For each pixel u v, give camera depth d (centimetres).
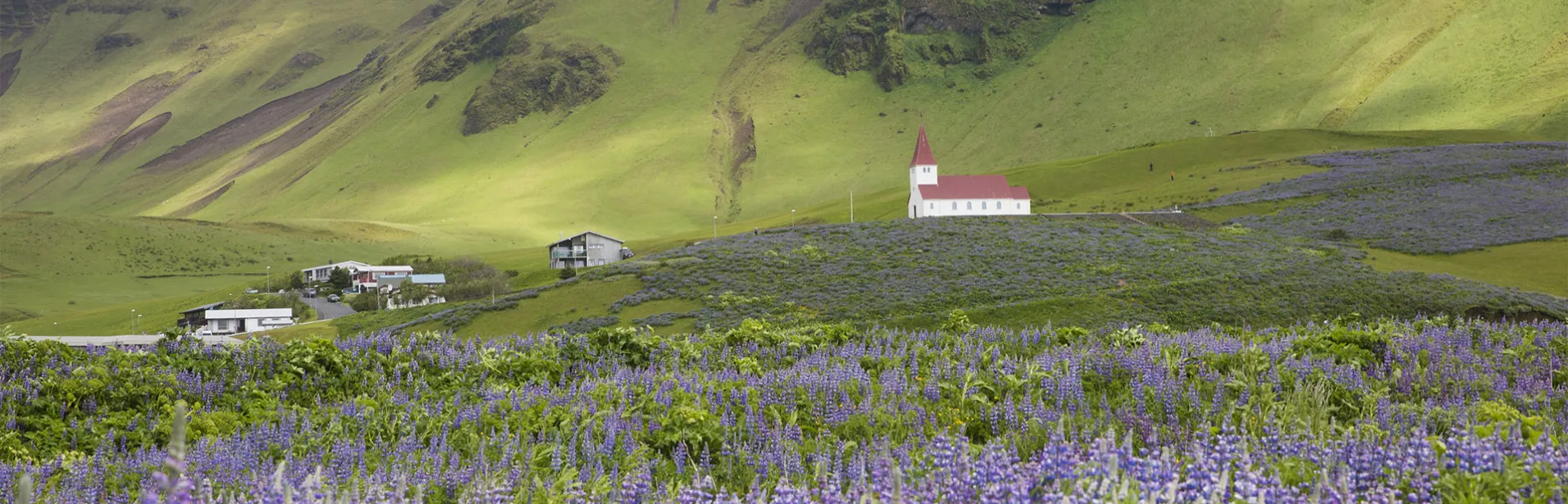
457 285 13338
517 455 1798
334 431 2058
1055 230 11312
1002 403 2083
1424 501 1266
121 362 2698
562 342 3344
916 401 2195
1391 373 2409
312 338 2972
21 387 2444
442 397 2572
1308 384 2094
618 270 10169
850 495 1298
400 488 1330
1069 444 1368
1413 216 12388
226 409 2514
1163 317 7631
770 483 1608
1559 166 15612
